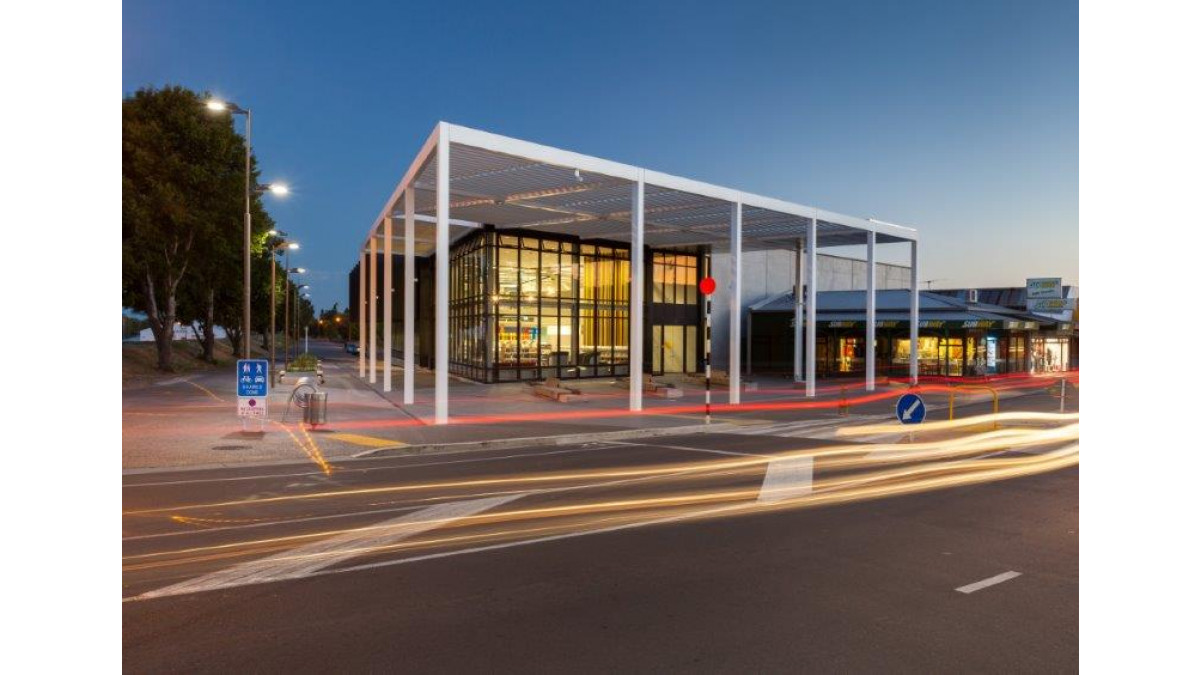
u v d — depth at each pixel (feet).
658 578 21.70
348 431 55.31
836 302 156.56
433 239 118.11
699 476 38.81
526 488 35.29
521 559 23.48
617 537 26.20
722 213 92.02
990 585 21.34
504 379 107.34
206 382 107.86
